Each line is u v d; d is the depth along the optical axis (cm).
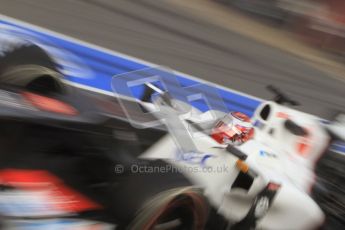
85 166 891
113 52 2309
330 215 1428
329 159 1617
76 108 898
